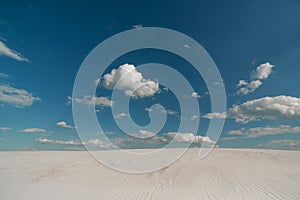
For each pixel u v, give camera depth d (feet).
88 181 43.68
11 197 35.35
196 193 36.40
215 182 41.75
